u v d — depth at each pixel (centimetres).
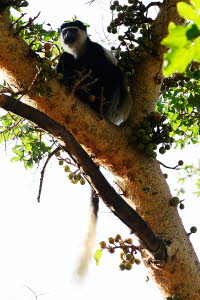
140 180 630
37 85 553
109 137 620
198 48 251
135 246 578
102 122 616
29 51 566
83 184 651
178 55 251
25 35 766
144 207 627
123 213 509
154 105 681
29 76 564
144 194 628
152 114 642
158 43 679
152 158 641
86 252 620
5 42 554
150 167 637
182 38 252
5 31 557
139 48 668
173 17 682
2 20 562
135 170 631
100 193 505
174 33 253
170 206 631
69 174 650
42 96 577
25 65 562
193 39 252
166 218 622
